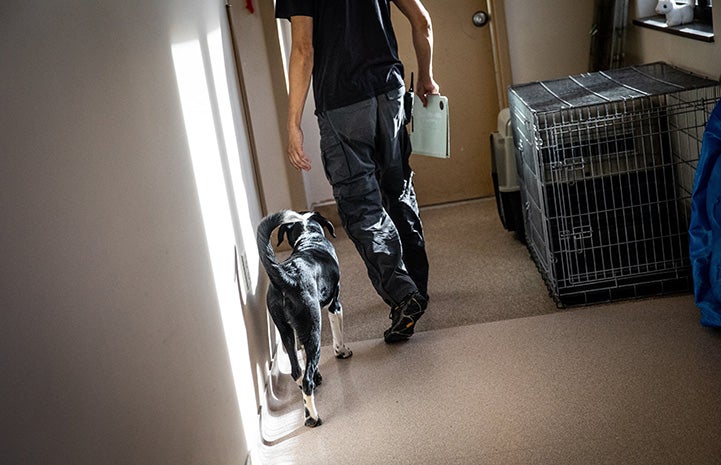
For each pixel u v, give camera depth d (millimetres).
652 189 3387
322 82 3100
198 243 2301
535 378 2740
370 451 2471
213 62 2988
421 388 2822
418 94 3438
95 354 1386
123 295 1583
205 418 2068
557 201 3451
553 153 3383
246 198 3295
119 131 1735
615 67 4328
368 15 3072
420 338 3252
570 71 4789
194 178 2371
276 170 4367
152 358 1703
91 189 1505
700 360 2666
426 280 3562
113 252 1564
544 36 4742
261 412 2787
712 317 2807
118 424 1440
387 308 3691
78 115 1505
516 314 3379
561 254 3326
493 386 2738
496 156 4184
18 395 1094
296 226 3100
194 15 2762
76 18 1584
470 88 5043
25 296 1164
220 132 2900
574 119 3375
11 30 1272
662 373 2627
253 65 4109
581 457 2242
